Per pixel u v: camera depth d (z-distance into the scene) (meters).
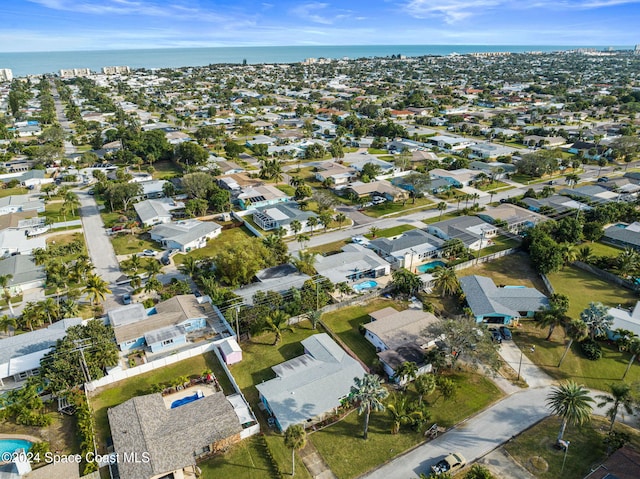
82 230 127.56
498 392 69.31
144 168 192.00
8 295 86.38
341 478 54.75
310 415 61.84
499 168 170.50
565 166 185.62
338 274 98.38
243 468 56.22
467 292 92.38
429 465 56.47
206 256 112.38
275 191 153.12
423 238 115.00
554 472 55.38
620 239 117.50
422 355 73.69
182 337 80.75
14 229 122.25
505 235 125.75
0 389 69.06
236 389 69.00
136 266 100.25
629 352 77.81
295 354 77.94
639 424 63.00
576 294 96.75
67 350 69.25
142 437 56.59
